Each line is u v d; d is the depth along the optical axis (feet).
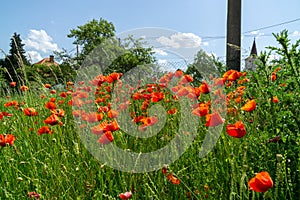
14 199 5.49
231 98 8.05
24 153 7.07
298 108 5.37
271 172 5.12
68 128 8.86
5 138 5.99
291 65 5.36
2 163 6.69
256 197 4.87
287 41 5.22
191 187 5.60
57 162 6.32
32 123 8.86
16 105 10.44
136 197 5.45
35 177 5.91
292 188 4.76
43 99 12.55
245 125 6.17
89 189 5.43
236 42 17.63
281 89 5.69
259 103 5.73
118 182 6.14
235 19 17.71
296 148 5.06
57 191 5.49
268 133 5.59
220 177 5.49
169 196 5.42
